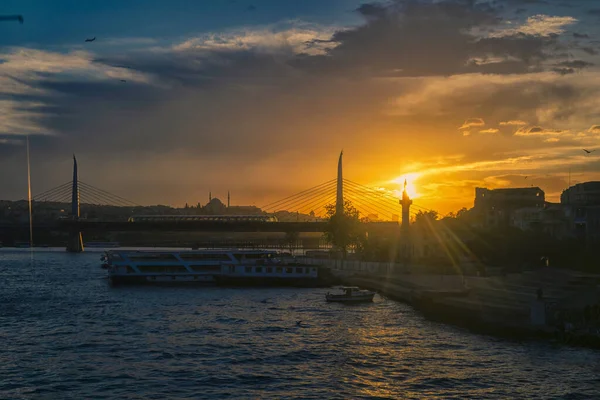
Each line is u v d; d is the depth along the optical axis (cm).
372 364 7831
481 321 10219
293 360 8094
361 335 9444
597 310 9038
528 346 8469
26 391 7012
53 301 13862
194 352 8569
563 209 16975
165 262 17538
